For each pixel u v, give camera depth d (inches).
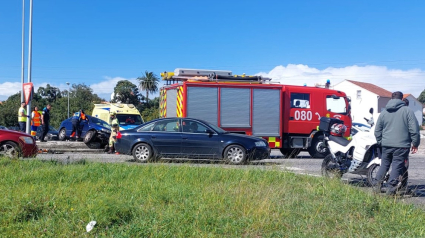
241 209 237.5
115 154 616.1
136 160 489.7
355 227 212.8
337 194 275.6
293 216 228.5
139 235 197.6
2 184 296.7
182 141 490.3
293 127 625.0
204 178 325.4
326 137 383.2
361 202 251.3
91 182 305.0
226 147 490.0
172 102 621.0
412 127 289.1
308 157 658.2
